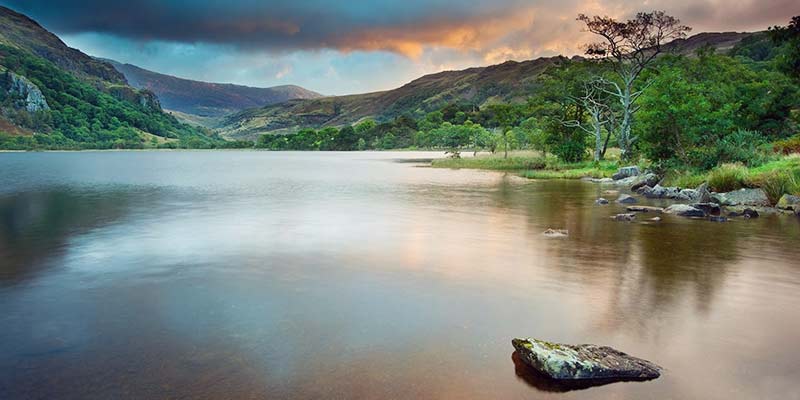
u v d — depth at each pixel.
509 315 7.50
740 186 23.77
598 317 7.42
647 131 33.97
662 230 15.43
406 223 17.11
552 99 59.09
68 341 6.50
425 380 5.41
